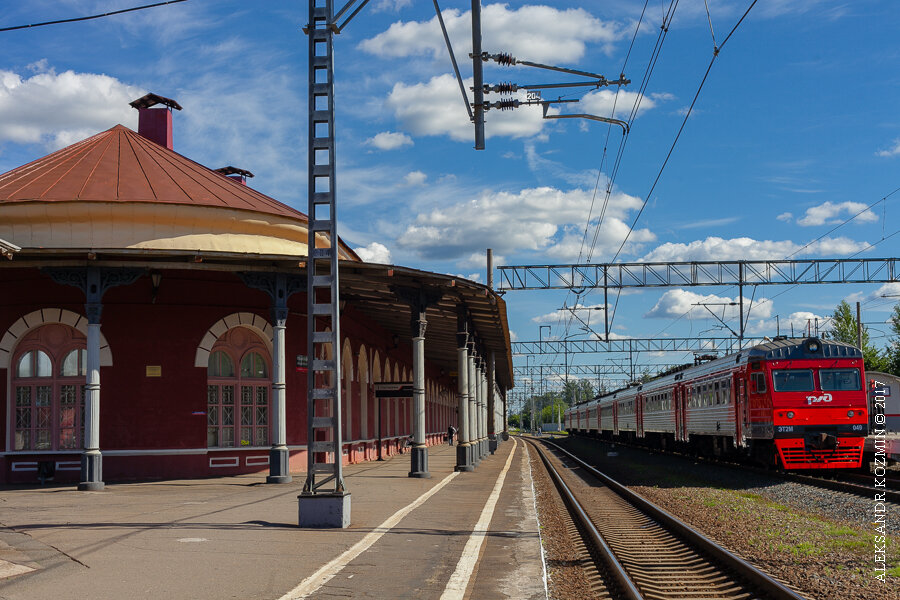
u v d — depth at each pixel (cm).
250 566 862
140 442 2000
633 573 963
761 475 2233
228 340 2125
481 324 2916
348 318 2597
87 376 1739
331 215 1202
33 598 707
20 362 2023
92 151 2375
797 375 2106
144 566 855
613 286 3491
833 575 916
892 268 3259
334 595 739
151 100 2875
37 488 1812
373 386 3048
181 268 1761
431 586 782
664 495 1906
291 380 2192
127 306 2031
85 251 1677
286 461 1891
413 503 1487
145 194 2112
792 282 3344
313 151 1212
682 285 3441
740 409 2333
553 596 823
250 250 2173
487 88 1526
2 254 1667
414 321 2072
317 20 1241
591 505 1767
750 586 889
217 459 2072
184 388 2039
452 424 5838
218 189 2311
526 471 2517
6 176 2275
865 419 2081
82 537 1048
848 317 5216
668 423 3559
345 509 1162
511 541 1058
